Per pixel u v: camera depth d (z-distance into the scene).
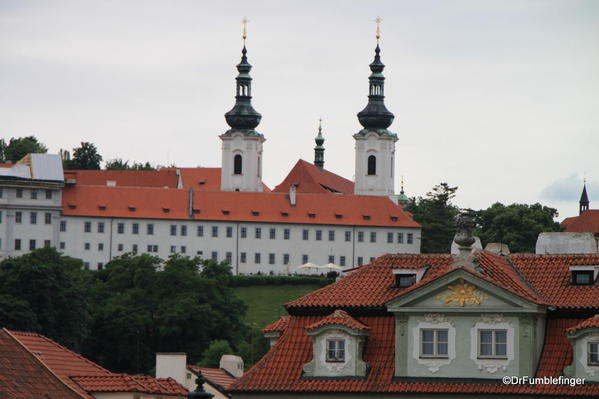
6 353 98.06
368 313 102.31
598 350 96.69
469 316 99.12
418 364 99.31
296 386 99.81
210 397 75.19
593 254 105.56
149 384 117.38
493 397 97.56
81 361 115.81
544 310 99.56
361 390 98.88
